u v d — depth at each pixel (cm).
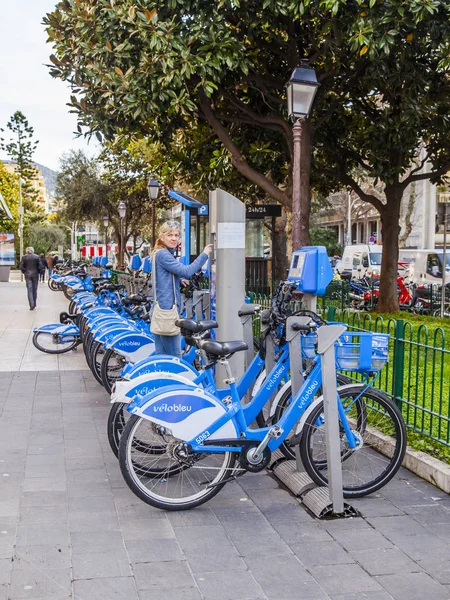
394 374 617
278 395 529
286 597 345
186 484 485
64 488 495
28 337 1316
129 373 548
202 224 1734
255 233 1898
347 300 1609
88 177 4028
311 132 1309
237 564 381
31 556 386
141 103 1097
